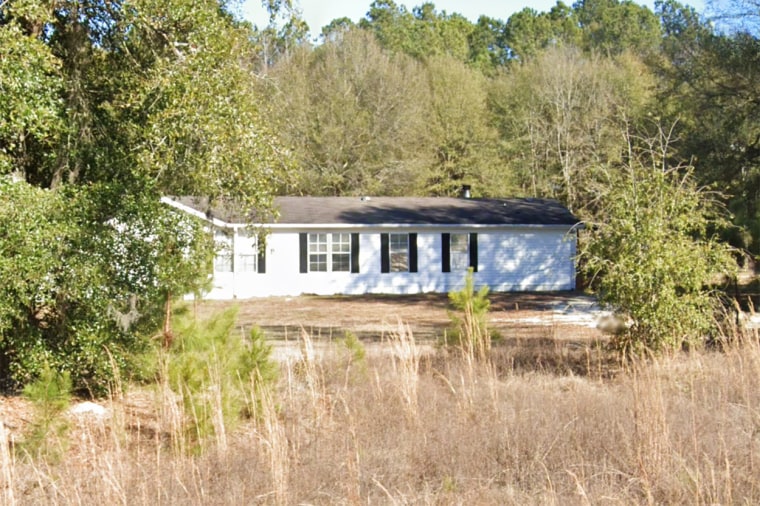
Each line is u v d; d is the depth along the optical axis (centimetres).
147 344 996
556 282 2942
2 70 850
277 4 1068
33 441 707
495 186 4053
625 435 719
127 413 909
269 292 2756
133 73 1040
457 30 6556
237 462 688
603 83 4075
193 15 942
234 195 1022
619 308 1128
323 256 2808
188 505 605
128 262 996
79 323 959
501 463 700
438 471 685
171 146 948
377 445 743
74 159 1034
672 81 2641
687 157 2428
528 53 5956
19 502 602
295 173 1046
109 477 612
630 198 1130
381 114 3903
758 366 943
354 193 3738
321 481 655
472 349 1117
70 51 1045
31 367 949
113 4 999
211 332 998
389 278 2841
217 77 932
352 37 4059
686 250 1089
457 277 2884
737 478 638
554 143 4106
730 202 2170
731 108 2436
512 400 895
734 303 1097
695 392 905
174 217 1038
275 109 1118
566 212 3056
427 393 923
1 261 848
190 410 746
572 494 625
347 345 1041
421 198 3169
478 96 4241
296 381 966
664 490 621
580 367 1162
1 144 984
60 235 906
